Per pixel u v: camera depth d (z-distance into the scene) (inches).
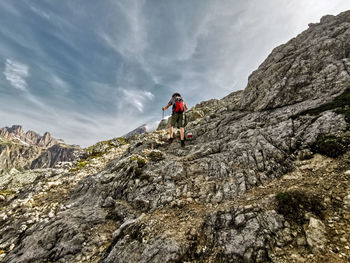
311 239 167.2
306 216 193.6
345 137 288.4
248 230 201.6
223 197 284.2
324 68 501.4
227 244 193.9
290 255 163.2
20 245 302.0
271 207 219.9
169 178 375.9
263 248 177.9
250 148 379.6
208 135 572.4
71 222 324.2
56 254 266.5
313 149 313.4
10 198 585.3
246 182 302.4
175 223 243.8
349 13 707.4
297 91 504.1
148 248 209.0
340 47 526.0
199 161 403.9
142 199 339.6
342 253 145.9
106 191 429.1
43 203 464.4
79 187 513.3
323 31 704.4
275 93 538.9
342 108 352.8
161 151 567.5
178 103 489.7
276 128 410.3
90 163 919.7
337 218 179.3
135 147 719.7
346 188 209.5
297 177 272.4
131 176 430.0
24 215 401.4
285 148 343.9
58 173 809.5
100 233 295.0
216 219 231.8
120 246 231.9
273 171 309.4
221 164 367.6
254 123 486.9
